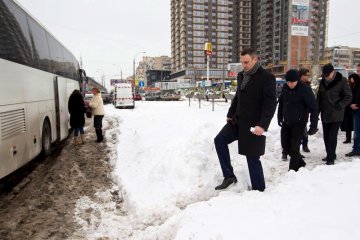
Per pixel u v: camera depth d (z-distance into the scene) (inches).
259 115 188.4
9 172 248.8
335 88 268.8
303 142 333.4
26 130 291.3
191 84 3941.9
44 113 357.7
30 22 321.4
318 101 281.4
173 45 6584.6
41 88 349.1
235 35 5930.1
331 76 270.5
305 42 4746.6
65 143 481.7
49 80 389.7
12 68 259.9
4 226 201.8
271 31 5191.9
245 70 190.4
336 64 5767.7
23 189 272.7
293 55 4702.3
